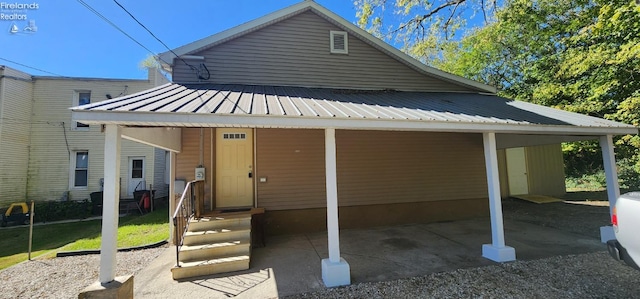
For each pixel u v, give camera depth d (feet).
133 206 36.73
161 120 10.43
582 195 38.01
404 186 24.98
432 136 26.11
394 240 19.51
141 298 11.77
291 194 22.35
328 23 24.76
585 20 36.27
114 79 40.91
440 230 22.04
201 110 11.30
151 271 14.93
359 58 25.13
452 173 26.23
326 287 12.39
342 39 24.89
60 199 38.73
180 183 20.47
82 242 21.77
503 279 12.63
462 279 12.78
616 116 30.27
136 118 10.25
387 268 14.35
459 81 26.94
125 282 10.34
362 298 11.34
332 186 13.17
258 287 12.60
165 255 17.89
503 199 35.96
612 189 17.47
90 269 15.92
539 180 37.91
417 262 15.10
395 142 25.17
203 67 21.83
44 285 13.78
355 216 23.72
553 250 16.29
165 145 17.47
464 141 26.89
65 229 29.73
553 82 39.63
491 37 50.01
